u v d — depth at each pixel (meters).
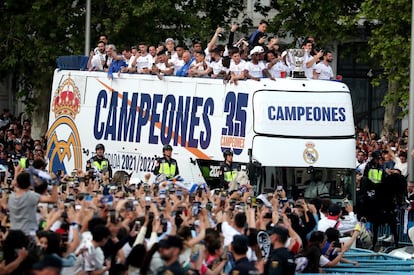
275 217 38.12
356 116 95.94
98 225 33.03
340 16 79.31
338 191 52.22
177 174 55.50
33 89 88.88
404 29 74.12
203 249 33.69
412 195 56.72
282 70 54.66
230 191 46.38
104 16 84.88
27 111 88.25
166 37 83.81
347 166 52.38
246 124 52.50
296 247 38.28
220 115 54.00
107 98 60.38
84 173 49.38
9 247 30.97
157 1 82.06
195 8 85.38
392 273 41.00
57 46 84.88
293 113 52.22
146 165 57.62
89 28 79.81
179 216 36.44
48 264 27.17
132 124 58.72
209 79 54.88
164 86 57.09
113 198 36.88
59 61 64.38
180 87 56.25
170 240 29.62
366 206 56.28
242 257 31.92
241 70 53.56
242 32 88.75
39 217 35.16
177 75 56.94
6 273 30.80
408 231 52.38
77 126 62.22
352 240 42.25
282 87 52.50
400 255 47.53
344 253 44.62
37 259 30.84
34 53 84.81
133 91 58.84
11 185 42.44
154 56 59.47
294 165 51.78
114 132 59.78
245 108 52.72
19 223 34.72
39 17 84.69
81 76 62.16
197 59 56.09
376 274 40.69
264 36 56.88
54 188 35.19
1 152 65.00
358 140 72.94
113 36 83.06
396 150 67.69
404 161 63.59
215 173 53.91
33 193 34.81
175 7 85.44
